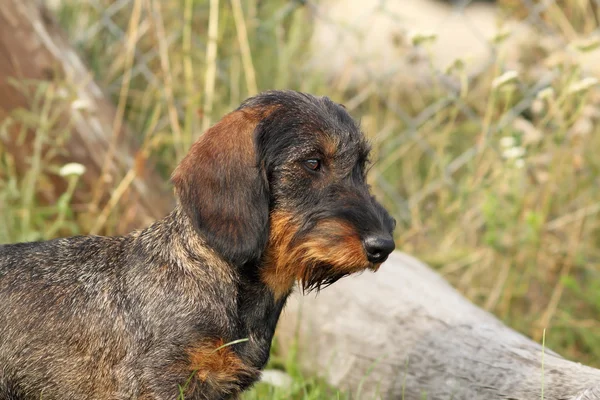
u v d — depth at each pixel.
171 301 6.00
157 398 5.89
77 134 9.58
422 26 13.80
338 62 12.44
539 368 6.53
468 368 6.83
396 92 12.02
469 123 11.70
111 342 6.08
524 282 9.90
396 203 11.08
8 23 9.42
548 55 11.49
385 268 8.41
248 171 5.88
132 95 10.77
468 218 10.16
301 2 11.17
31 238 8.70
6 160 9.50
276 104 6.12
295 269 6.02
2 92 9.46
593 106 10.93
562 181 10.62
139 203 9.70
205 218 5.82
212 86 9.95
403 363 7.25
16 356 6.20
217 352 5.96
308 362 8.03
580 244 10.29
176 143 9.61
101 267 6.35
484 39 12.48
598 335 9.45
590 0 12.99
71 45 10.10
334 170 6.04
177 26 10.88
